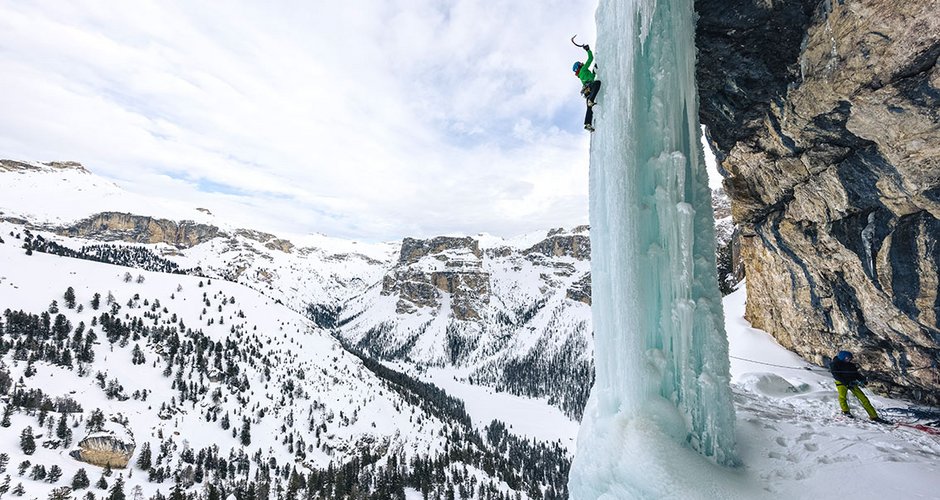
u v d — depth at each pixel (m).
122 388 126.56
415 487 109.19
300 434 133.25
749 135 11.09
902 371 11.46
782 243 13.50
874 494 6.46
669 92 8.17
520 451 158.38
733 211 15.01
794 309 14.73
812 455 7.80
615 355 8.37
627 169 8.05
